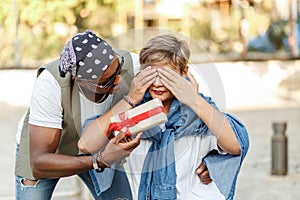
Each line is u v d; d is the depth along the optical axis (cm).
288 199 706
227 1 2184
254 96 1593
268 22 2233
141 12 1914
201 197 330
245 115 1321
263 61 2080
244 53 2145
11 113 1391
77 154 359
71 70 323
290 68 1961
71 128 346
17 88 1691
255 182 775
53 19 2067
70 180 724
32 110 339
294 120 1262
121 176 364
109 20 2053
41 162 331
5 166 893
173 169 329
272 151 814
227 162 334
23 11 2047
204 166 335
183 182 331
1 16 2041
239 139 330
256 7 2227
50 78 338
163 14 1873
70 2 2048
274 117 1296
